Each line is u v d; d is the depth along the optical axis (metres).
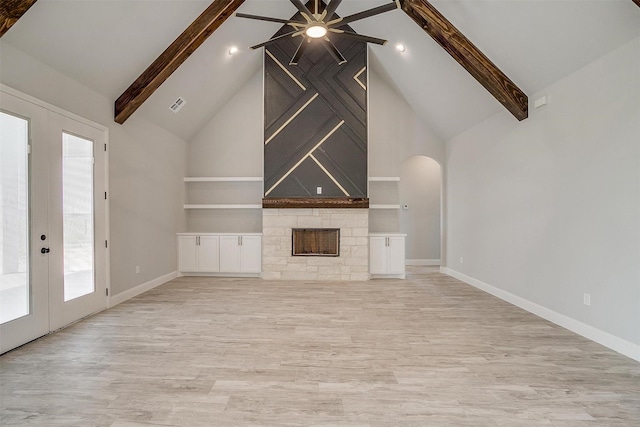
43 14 2.77
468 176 5.56
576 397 2.13
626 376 2.40
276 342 3.02
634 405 2.05
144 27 3.67
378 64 6.11
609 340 2.90
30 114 2.95
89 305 3.76
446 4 3.81
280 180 5.86
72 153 3.51
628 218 2.74
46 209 3.14
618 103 2.82
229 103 6.54
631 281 2.72
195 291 4.96
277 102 5.89
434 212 7.56
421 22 4.09
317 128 5.86
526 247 4.05
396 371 2.48
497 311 3.98
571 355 2.75
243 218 6.54
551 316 3.61
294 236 5.86
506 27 3.46
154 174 5.25
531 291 3.97
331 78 5.88
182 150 6.30
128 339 3.08
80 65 3.44
